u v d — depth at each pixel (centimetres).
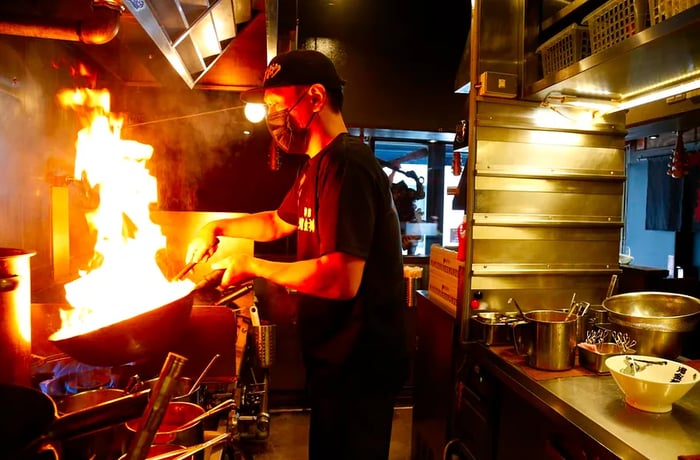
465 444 212
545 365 164
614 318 169
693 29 124
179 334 105
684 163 308
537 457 170
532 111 212
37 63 200
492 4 209
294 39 239
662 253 530
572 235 218
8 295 88
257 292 323
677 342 158
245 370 210
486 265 210
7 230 175
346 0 340
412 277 330
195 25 144
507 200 211
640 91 191
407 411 335
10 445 58
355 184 128
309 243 144
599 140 221
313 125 139
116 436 83
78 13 154
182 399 105
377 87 346
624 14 156
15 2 147
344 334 138
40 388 114
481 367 201
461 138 252
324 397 143
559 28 205
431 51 351
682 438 115
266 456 272
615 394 143
